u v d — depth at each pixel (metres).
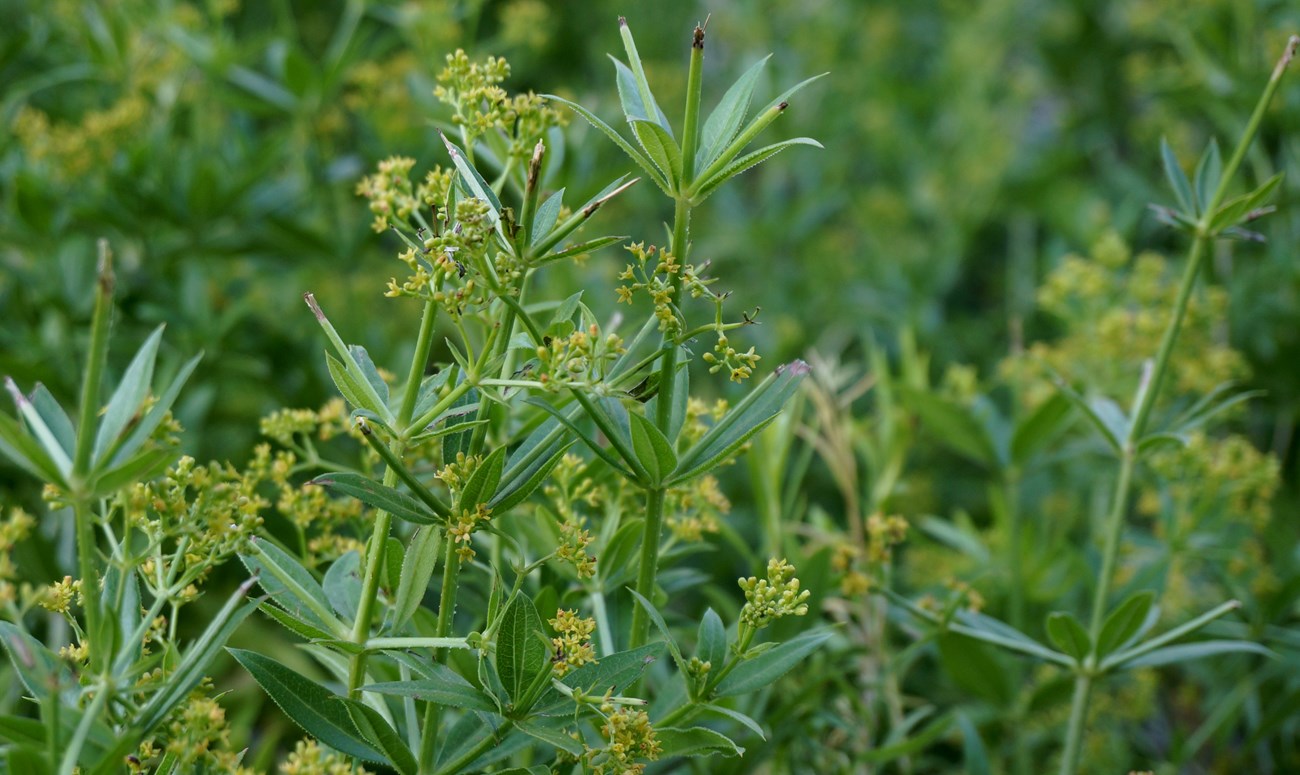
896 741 1.22
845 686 1.19
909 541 1.67
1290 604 1.28
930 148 2.45
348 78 1.64
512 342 0.98
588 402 0.96
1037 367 1.44
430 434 0.96
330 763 0.96
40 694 0.93
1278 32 1.70
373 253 1.79
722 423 0.99
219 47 1.56
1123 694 1.34
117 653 0.92
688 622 1.20
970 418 1.34
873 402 1.94
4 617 1.07
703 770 1.13
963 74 2.45
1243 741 1.44
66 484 0.89
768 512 1.23
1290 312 1.66
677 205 0.97
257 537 1.01
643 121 0.95
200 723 0.93
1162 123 2.12
